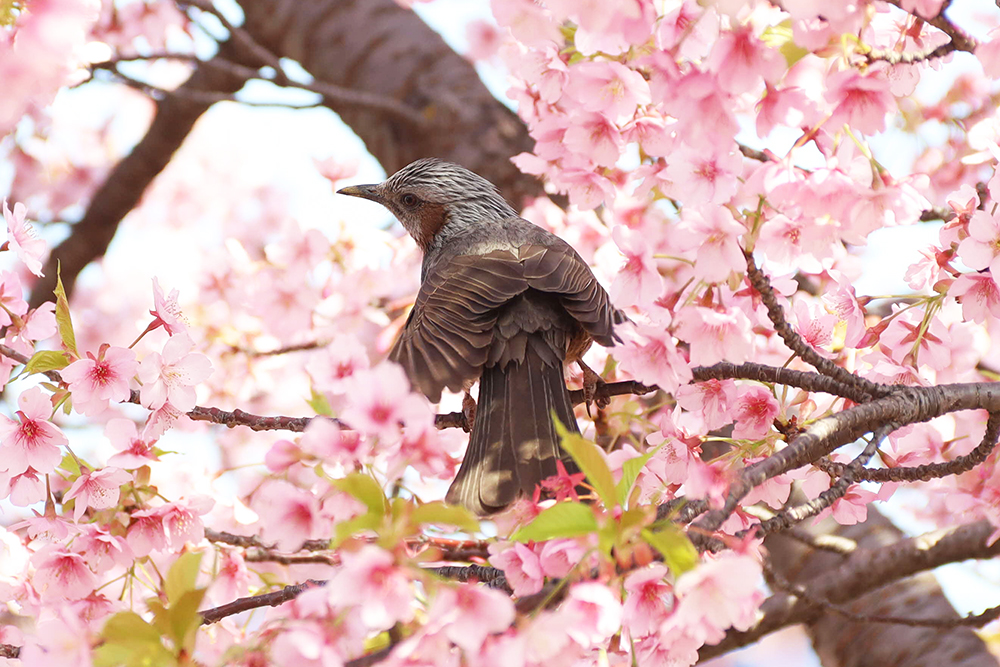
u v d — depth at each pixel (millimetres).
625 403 8852
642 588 5293
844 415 6133
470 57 15719
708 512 5336
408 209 11641
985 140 7258
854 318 7445
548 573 5238
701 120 5879
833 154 6203
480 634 4492
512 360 8148
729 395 7137
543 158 8789
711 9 5688
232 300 11492
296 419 7434
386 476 5594
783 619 10367
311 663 4930
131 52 15648
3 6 6742
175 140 17625
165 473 8727
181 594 4855
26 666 4809
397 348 8656
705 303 6914
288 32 16062
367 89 15070
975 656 9781
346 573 4539
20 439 6793
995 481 7789
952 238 7430
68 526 6953
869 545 11250
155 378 6852
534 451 7234
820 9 5246
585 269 8750
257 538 8094
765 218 6805
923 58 6094
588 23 5832
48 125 12422
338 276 11383
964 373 8125
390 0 15859
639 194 7816
